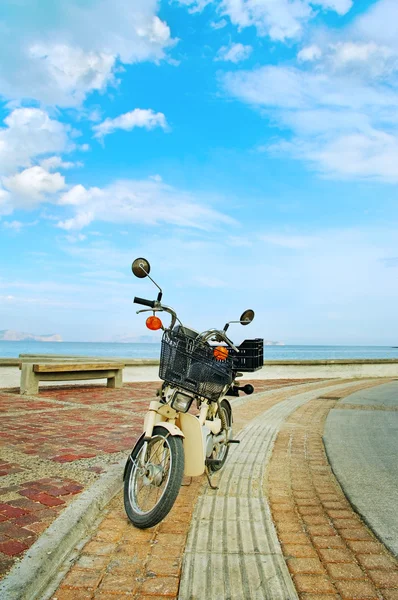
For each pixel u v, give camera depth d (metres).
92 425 6.35
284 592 2.37
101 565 2.62
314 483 4.24
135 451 3.40
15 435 5.60
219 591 2.36
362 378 17.66
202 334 3.51
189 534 3.04
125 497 3.28
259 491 3.94
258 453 5.20
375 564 2.69
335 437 6.25
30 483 3.78
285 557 2.76
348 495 3.89
